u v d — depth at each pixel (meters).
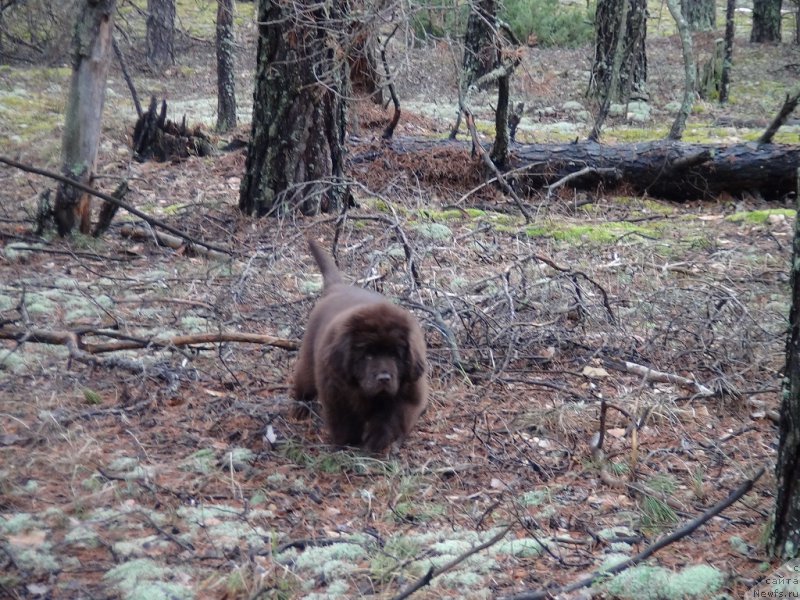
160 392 5.84
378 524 4.51
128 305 7.44
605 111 13.98
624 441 5.53
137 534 4.23
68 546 4.09
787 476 4.04
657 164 12.10
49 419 5.20
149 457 5.00
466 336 6.94
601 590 3.87
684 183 12.09
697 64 20.70
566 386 6.29
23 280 7.84
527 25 24.55
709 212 11.68
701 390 6.23
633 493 4.86
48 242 9.06
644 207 11.84
